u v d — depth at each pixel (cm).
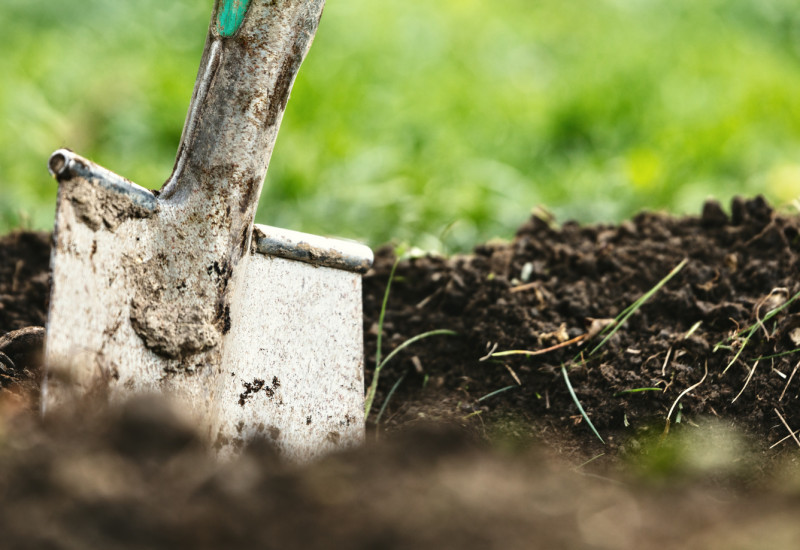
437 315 283
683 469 210
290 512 158
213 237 206
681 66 657
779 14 825
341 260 231
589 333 256
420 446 204
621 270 286
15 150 471
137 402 179
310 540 149
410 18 727
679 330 257
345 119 521
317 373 227
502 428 235
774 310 248
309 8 204
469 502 165
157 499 156
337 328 232
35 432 174
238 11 199
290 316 224
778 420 226
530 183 481
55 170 185
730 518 170
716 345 245
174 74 549
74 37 626
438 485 173
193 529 148
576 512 166
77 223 186
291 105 511
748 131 532
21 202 416
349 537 150
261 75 203
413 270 308
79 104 517
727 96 603
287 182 440
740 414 230
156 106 519
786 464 214
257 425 215
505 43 708
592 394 241
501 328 267
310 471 181
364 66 606
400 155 489
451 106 570
